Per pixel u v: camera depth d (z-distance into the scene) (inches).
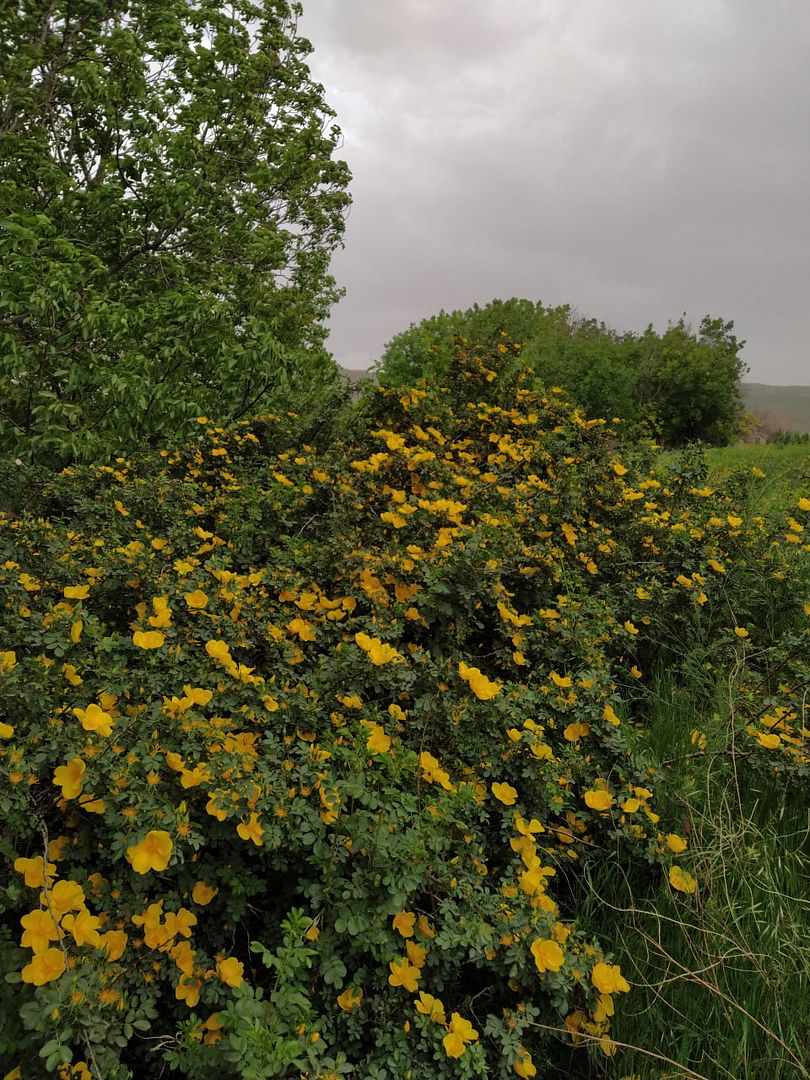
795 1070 62.1
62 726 66.0
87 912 55.3
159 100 273.9
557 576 124.0
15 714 67.0
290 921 57.3
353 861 63.0
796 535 153.6
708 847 79.8
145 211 281.1
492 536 122.3
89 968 51.6
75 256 229.0
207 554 132.7
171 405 234.7
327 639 102.0
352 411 220.7
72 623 79.4
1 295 210.5
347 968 62.9
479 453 203.2
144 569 103.3
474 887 66.6
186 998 59.1
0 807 57.7
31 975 50.3
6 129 281.3
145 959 59.8
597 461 191.5
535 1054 64.6
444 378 252.7
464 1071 55.4
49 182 270.2
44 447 220.5
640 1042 65.0
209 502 152.2
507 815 76.4
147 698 72.6
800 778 91.3
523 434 209.9
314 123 367.9
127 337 239.5
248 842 65.7
